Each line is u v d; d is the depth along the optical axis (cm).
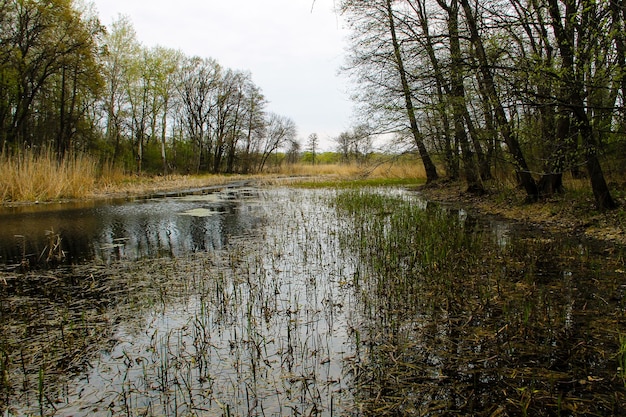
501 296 451
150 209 1285
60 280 546
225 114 4744
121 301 467
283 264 618
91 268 603
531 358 320
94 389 293
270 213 1187
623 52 655
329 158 7512
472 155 1462
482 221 968
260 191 2055
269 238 814
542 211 973
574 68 693
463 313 411
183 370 316
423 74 1108
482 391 279
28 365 326
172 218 1084
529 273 523
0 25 2167
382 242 729
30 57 2350
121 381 303
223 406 271
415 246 695
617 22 629
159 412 266
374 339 362
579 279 500
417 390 284
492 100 888
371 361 324
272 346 354
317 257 657
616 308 409
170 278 552
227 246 744
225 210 1259
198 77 4497
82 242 786
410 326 386
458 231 811
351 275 557
